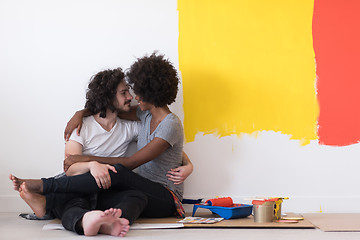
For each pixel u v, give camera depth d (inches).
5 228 81.2
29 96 108.2
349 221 89.9
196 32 109.6
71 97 108.6
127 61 109.0
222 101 109.4
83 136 98.3
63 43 108.8
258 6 109.9
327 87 109.2
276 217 90.1
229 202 97.4
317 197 108.1
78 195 82.4
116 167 84.9
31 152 107.9
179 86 109.3
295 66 109.5
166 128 92.0
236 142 109.3
